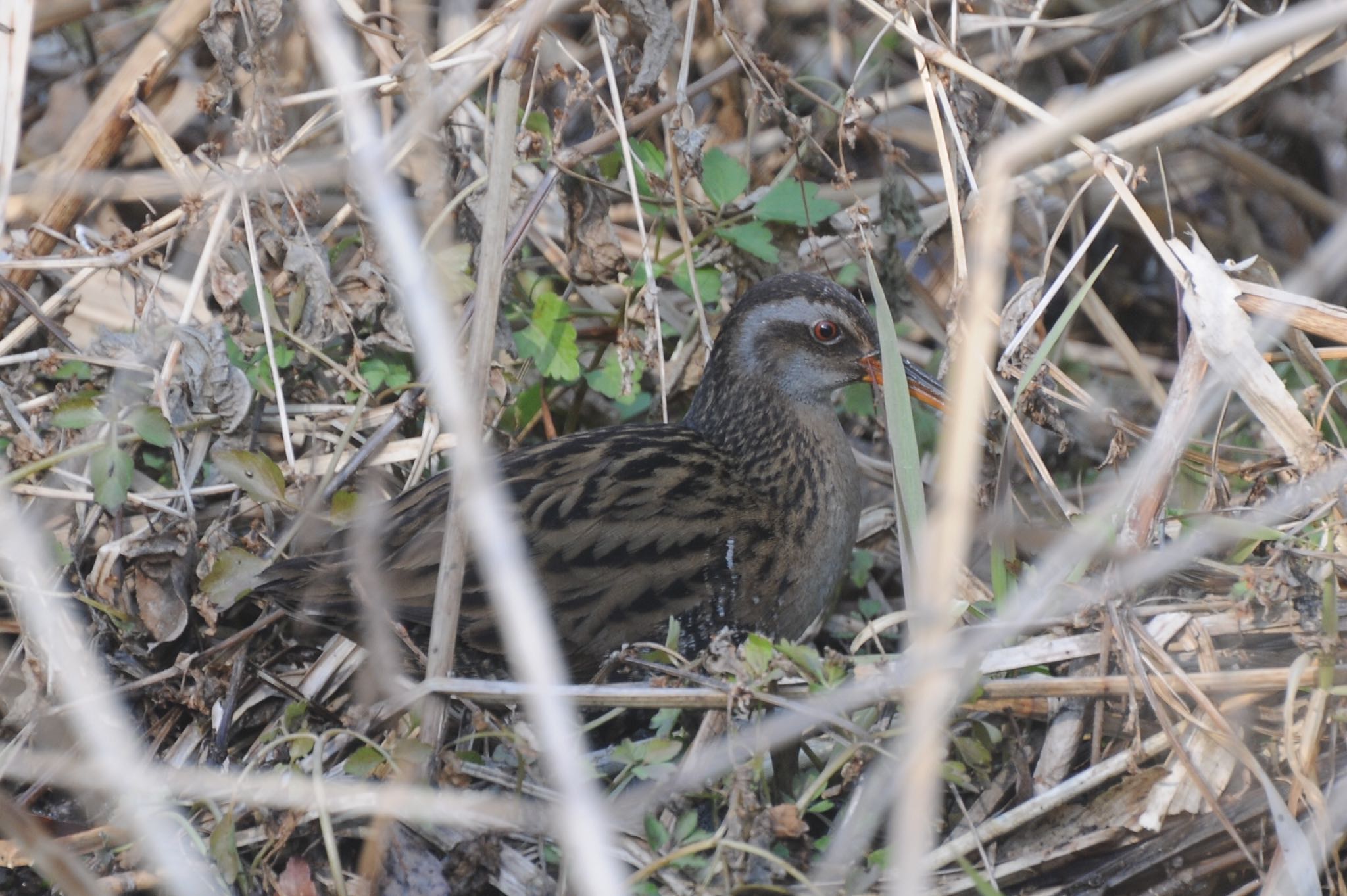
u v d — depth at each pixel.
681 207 9.44
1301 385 9.99
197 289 8.79
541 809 6.80
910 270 10.25
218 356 8.74
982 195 8.27
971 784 7.29
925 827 5.34
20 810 5.88
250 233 8.67
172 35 9.59
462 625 7.77
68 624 7.97
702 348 10.10
